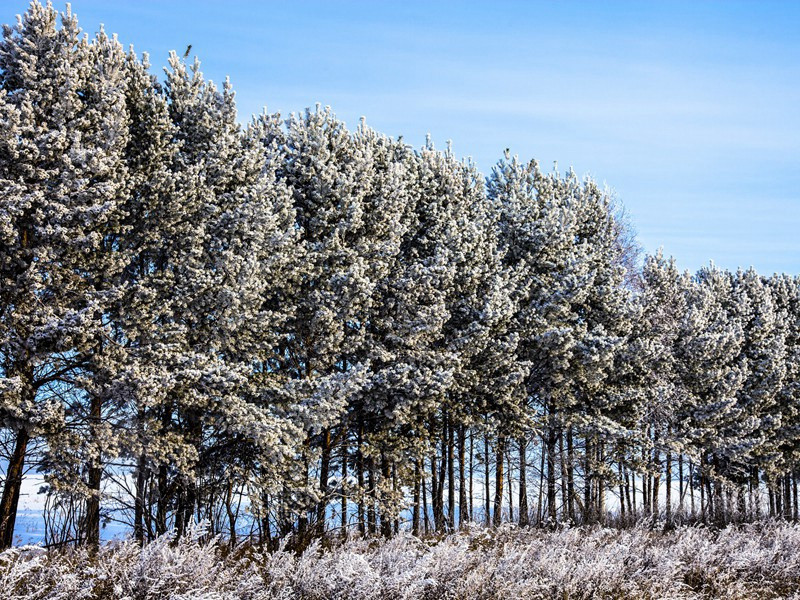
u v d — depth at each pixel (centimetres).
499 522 2319
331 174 2009
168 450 1524
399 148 2478
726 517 3188
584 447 2819
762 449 3525
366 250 2011
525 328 2481
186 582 901
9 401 1356
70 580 841
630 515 2903
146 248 1691
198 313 1678
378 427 2092
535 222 2659
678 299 3391
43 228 1424
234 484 1681
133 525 1589
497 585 1079
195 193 1692
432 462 2528
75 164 1499
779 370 3512
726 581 1372
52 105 1517
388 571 1067
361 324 2047
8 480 1472
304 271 1883
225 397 1584
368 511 2031
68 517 1569
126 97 1730
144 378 1459
